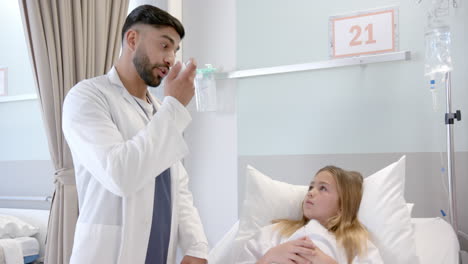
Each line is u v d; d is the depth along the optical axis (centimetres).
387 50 229
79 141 112
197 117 284
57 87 194
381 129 229
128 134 124
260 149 261
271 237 157
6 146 255
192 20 289
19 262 192
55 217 192
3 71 249
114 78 129
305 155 248
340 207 155
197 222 143
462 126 210
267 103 260
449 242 166
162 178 130
